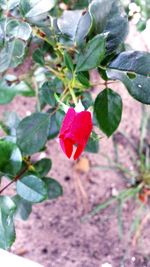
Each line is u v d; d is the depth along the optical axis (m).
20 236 0.31
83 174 0.34
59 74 0.19
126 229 0.32
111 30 0.16
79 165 0.33
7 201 0.17
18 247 0.31
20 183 0.18
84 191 0.33
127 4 0.22
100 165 0.34
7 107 0.34
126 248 0.32
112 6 0.16
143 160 0.33
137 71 0.16
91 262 0.31
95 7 0.16
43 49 0.20
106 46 0.16
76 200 0.33
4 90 0.23
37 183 0.18
